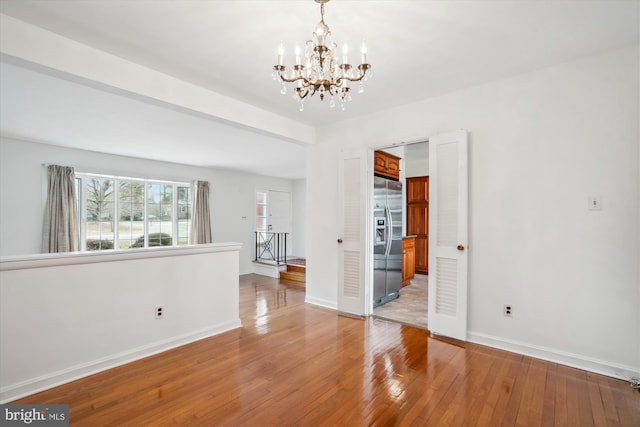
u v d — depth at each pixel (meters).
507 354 2.69
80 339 2.34
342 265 3.90
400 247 4.86
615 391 2.11
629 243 2.29
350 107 3.53
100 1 1.75
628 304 2.28
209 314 3.17
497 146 2.85
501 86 2.83
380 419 1.82
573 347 2.48
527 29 2.05
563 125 2.54
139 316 2.67
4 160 4.39
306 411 1.90
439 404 1.96
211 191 6.94
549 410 1.90
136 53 2.34
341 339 3.04
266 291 5.21
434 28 2.03
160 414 1.87
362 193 3.74
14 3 1.77
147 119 3.53
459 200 2.95
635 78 2.27
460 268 2.94
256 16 1.91
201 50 2.31
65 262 2.26
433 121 3.24
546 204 2.61
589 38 2.16
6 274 2.04
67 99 2.95
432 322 3.13
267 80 2.82
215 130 3.99
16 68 2.35
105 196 5.52
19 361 2.07
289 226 8.82
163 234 6.29
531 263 2.67
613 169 2.35
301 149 5.04
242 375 2.33
